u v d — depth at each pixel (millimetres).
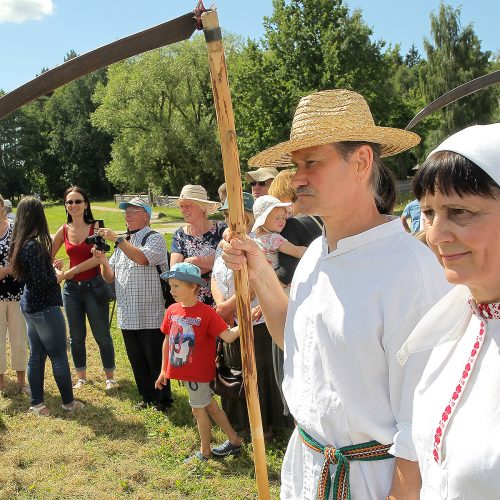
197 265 4559
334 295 1638
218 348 4133
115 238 4652
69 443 4383
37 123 69000
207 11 1564
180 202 4652
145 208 4941
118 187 58844
